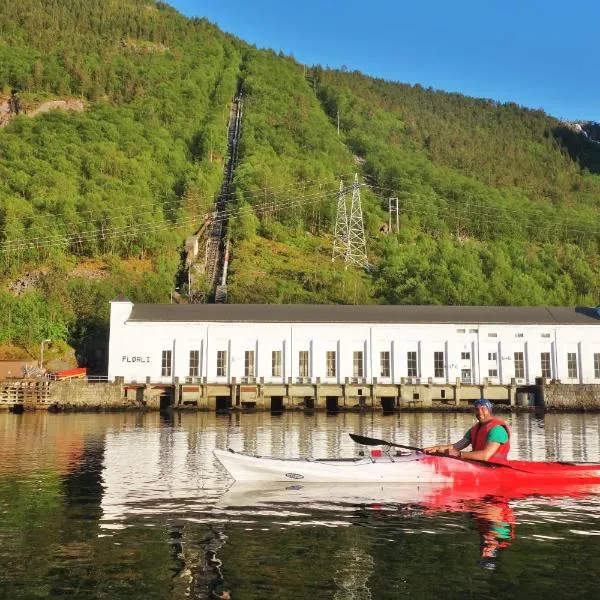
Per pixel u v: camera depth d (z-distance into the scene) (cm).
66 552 1402
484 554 1398
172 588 1194
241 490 2075
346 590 1188
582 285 13175
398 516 1725
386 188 19675
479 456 2048
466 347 7738
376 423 5303
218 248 13712
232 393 7206
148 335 7419
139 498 1962
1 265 10512
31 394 6688
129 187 15088
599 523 1656
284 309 7925
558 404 7306
